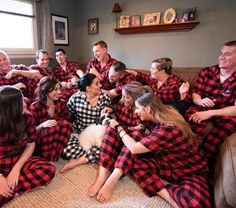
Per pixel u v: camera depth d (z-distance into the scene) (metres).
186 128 1.30
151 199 1.30
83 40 4.05
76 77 3.06
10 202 1.26
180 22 2.84
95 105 1.93
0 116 1.18
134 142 1.34
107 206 1.24
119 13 3.48
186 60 3.03
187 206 1.13
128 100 1.82
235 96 1.80
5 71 2.45
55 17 3.70
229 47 1.74
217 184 1.19
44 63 2.89
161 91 2.18
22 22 3.31
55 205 1.24
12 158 1.32
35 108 1.78
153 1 3.11
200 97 2.00
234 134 1.36
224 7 2.62
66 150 1.68
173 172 1.35
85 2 3.85
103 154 1.47
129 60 3.56
